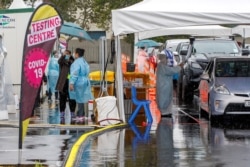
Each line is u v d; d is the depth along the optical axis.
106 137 19.62
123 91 24.28
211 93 23.12
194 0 22.36
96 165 14.79
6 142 18.50
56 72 31.59
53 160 15.37
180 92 34.91
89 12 54.62
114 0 52.56
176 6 22.00
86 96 23.41
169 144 18.08
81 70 23.23
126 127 22.06
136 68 34.59
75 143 17.89
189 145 17.86
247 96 22.36
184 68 33.03
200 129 21.42
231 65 24.42
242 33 37.56
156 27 21.50
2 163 14.91
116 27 21.69
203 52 33.06
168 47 41.56
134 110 24.23
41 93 32.50
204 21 21.30
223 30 37.88
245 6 21.88
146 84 27.09
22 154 16.19
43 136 19.73
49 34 14.08
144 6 22.17
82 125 22.06
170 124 22.89
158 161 15.32
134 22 21.61
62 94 25.33
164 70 25.06
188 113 26.72
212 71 24.33
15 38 29.55
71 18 53.19
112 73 27.16
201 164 14.86
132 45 55.88
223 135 19.84
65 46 39.69
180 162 15.14
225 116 23.23
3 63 23.56
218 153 16.44
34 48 13.86
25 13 29.42
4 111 23.62
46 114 26.16
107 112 22.12
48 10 14.00
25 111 14.07
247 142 18.31
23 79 13.84
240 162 15.10
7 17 29.58
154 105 29.92
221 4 22.03
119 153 16.55
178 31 37.03
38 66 14.00
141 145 17.94
